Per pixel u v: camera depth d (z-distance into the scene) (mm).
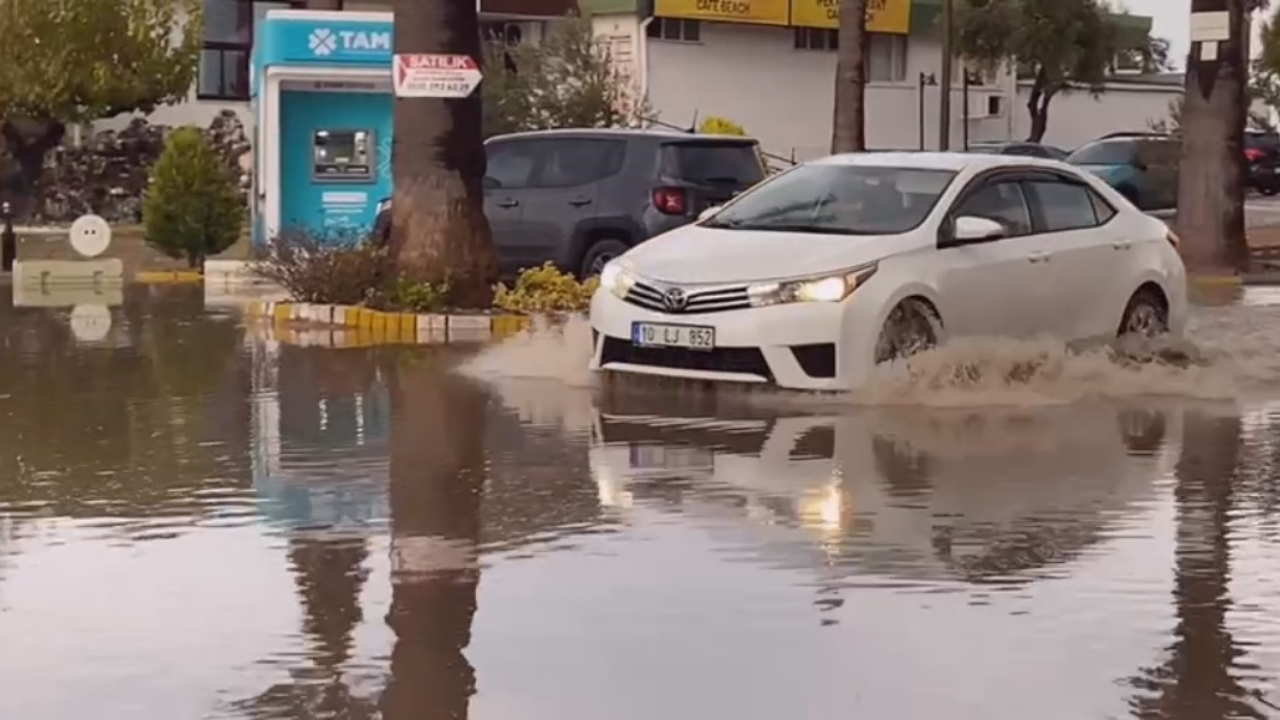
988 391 12977
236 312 20609
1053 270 14164
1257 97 66000
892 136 57531
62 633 7043
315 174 28156
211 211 27719
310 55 27641
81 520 9047
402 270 18875
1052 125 65625
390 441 11328
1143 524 8898
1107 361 13711
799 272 12688
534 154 21781
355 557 8234
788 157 54781
